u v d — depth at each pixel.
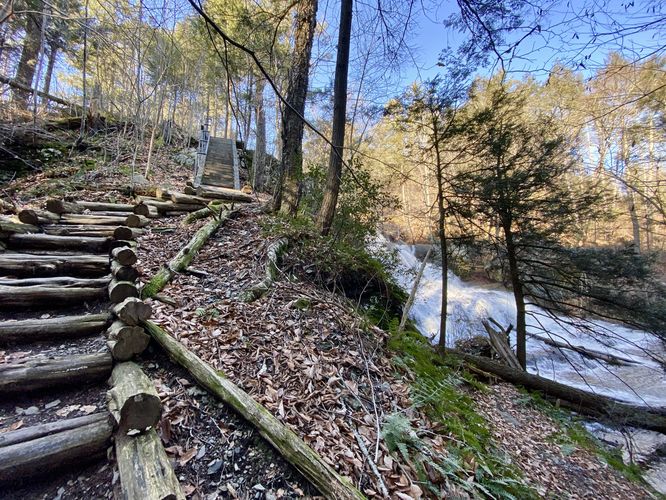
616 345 9.22
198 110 16.20
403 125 5.99
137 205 5.38
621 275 5.89
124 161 8.98
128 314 2.32
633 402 6.30
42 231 3.85
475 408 3.69
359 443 1.95
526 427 4.04
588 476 3.36
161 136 12.32
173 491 1.34
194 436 1.77
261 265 4.05
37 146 7.39
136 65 8.72
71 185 6.14
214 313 2.91
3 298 2.51
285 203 5.98
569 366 8.31
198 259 4.05
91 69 10.17
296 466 1.65
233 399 1.92
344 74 4.64
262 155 11.16
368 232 5.31
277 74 8.80
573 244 6.65
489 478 2.15
